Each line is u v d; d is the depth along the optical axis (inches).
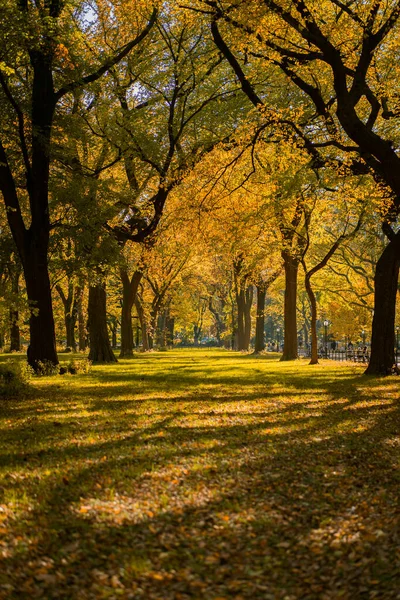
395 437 410.9
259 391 713.6
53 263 980.6
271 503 264.2
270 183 842.8
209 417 497.0
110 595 177.5
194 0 666.8
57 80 901.2
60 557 205.0
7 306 703.1
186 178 871.1
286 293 1507.1
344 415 509.7
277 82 989.8
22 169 931.3
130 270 1173.7
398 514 249.0
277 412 528.1
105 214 922.1
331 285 1694.1
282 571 198.2
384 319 925.8
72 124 904.9
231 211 897.5
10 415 518.9
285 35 649.6
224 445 379.2
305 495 277.9
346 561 204.8
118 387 761.6
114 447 374.3
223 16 606.2
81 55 906.7
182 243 1263.5
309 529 234.7
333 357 2006.6
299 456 352.5
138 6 795.4
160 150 1010.7
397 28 688.4
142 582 187.5
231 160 860.6
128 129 973.8
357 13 607.2
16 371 727.1
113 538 221.6
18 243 884.0
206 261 2100.1
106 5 1062.4
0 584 182.1
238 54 995.9
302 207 1173.7
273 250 1262.3
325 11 693.9
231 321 2847.0
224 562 204.7
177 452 358.0
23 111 812.6
